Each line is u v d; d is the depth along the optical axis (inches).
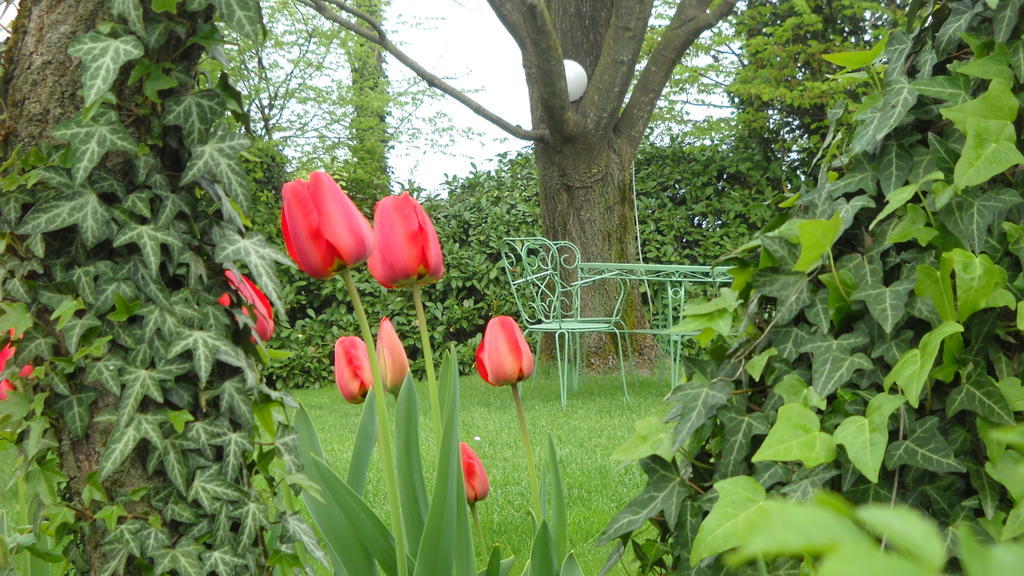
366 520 52.7
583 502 147.6
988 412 47.4
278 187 371.2
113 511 56.1
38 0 56.7
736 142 379.2
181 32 55.1
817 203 54.7
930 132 51.8
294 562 60.7
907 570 7.6
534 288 289.3
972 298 47.3
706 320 59.7
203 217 59.4
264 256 59.8
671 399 57.3
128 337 56.3
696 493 59.1
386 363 60.5
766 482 52.4
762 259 57.0
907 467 49.8
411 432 55.8
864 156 53.2
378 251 52.6
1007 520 45.5
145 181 56.8
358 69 450.0
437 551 49.3
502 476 167.8
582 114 305.1
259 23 55.9
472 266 342.6
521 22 314.0
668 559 80.1
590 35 328.5
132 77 54.1
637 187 356.5
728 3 306.0
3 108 56.9
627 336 297.9
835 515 8.2
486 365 60.0
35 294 56.3
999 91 47.8
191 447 57.4
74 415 57.0
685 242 354.6
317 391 320.8
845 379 50.7
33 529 59.2
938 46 51.8
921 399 50.4
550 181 320.2
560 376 251.4
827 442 49.5
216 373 59.6
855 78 59.0
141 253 56.9
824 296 53.3
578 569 56.4
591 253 317.7
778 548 7.9
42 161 55.7
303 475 55.4
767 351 53.9
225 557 57.6
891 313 49.2
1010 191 49.4
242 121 59.3
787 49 363.6
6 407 56.6
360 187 431.8
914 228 49.9
